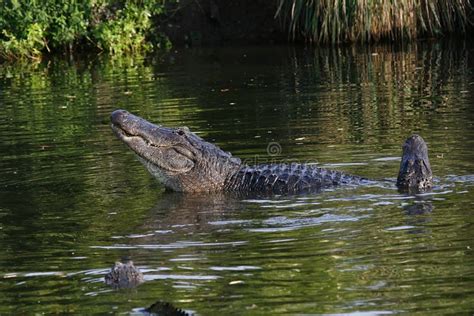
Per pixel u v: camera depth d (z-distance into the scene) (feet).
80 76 192.13
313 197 92.27
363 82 164.25
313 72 180.04
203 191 99.40
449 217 81.35
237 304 63.41
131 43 229.04
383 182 96.22
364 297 63.46
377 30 214.48
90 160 113.19
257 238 78.38
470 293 63.26
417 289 64.44
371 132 120.26
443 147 108.99
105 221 86.53
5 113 150.41
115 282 68.80
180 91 164.66
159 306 63.41
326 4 212.64
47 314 63.41
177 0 224.12
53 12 224.94
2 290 68.74
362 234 77.71
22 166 111.24
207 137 122.52
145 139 99.25
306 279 67.56
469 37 216.95
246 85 168.14
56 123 138.72
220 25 233.76
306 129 124.67
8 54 225.15
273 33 231.09
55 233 82.94
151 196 96.53
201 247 76.69
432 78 163.94
